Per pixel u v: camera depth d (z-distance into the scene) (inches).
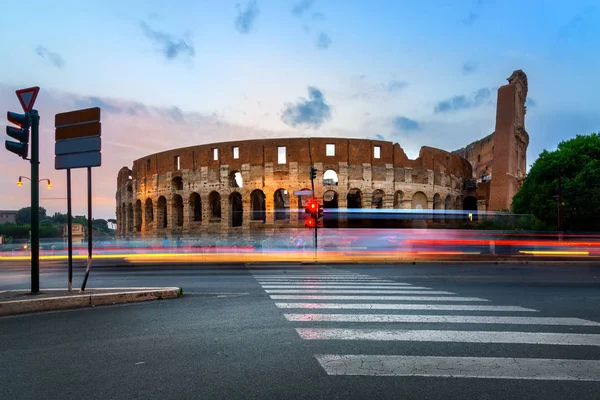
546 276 645.3
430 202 1851.6
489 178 2321.6
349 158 1717.5
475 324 279.1
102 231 5674.2
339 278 614.9
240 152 1732.3
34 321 302.8
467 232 1409.9
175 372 188.1
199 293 446.6
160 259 1301.7
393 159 1784.0
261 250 1603.1
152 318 307.7
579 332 257.9
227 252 1633.9
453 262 997.2
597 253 1200.2
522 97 2225.6
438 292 438.9
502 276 646.5
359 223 1700.3
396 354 212.8
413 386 170.1
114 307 358.0
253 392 163.8
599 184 1282.0
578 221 1343.5
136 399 158.9
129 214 2210.9
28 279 682.2
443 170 1959.9
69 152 410.6
